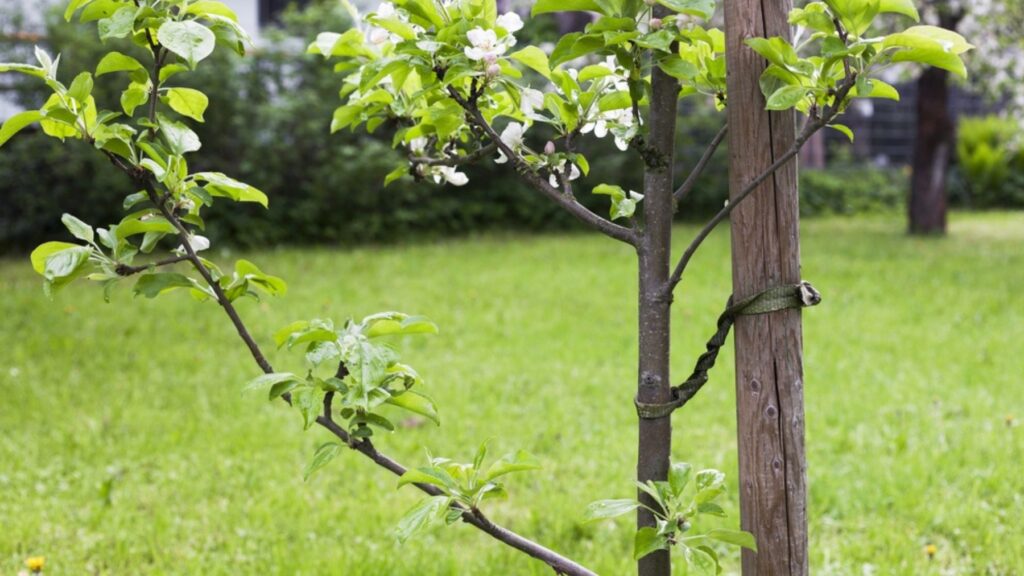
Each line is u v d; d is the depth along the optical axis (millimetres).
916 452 4480
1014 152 17688
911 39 1565
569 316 7770
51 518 3793
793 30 1882
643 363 1936
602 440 4801
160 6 1724
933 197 13203
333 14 12164
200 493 4086
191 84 11094
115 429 4914
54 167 10617
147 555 3549
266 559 3477
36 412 5117
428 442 4750
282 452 4617
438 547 3594
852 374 5891
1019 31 11656
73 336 6867
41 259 1789
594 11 1760
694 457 4520
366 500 4043
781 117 1837
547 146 1949
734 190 1883
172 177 1786
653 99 1890
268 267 10133
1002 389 5547
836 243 12195
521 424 5027
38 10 11023
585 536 3760
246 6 14109
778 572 1940
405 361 6324
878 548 3576
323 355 1760
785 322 1888
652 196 1909
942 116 13070
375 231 12352
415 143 2238
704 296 8508
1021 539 3545
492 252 11469
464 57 1776
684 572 3314
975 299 8320
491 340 6918
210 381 5855
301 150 12031
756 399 1909
